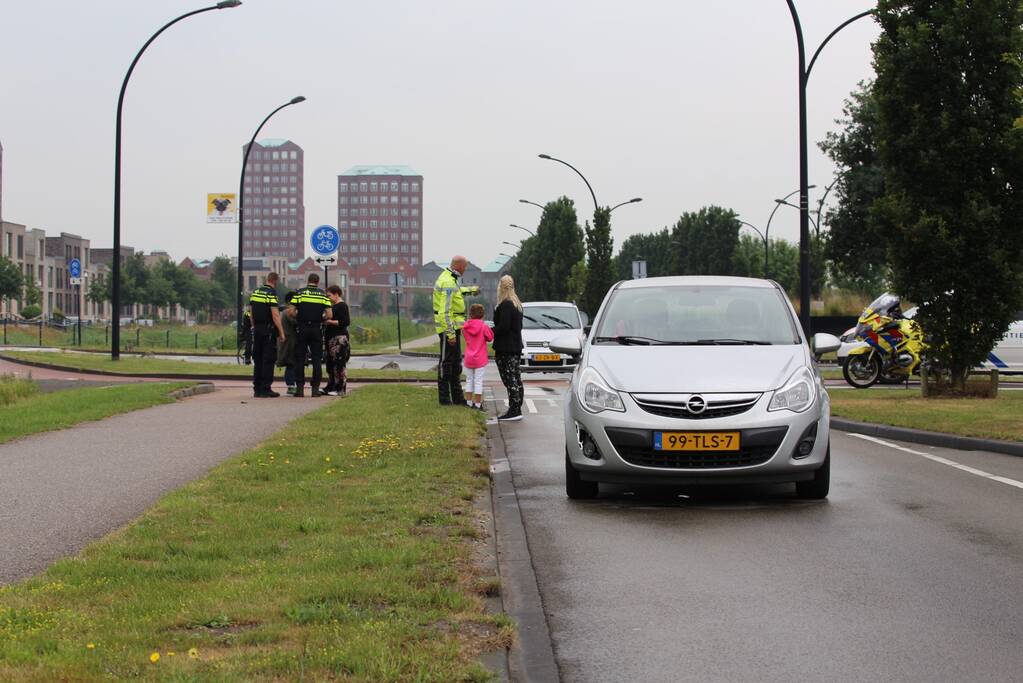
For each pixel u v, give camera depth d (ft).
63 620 15.93
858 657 16.17
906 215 62.23
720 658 16.17
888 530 25.77
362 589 17.72
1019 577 21.09
